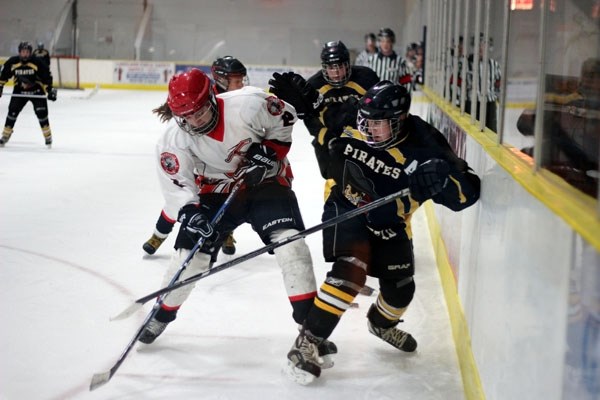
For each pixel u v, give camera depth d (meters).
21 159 11.29
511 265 2.93
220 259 6.14
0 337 4.34
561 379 2.16
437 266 6.16
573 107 3.33
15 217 7.43
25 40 28.00
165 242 6.68
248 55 29.31
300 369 3.79
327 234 3.92
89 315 4.76
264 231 4.03
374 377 3.96
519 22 3.78
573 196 2.44
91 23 28.48
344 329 4.66
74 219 7.44
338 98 5.84
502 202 3.21
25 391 3.69
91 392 3.70
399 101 3.59
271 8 29.09
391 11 28.95
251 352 4.25
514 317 2.81
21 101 12.37
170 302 4.11
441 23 9.50
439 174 3.43
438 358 4.24
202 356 4.18
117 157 11.87
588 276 1.96
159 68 27.28
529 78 3.42
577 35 3.36
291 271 3.91
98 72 27.30
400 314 4.13
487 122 5.20
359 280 3.76
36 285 5.32
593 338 1.92
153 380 3.86
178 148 3.98
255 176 3.97
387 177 3.81
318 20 29.03
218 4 29.00
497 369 3.06
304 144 14.49
